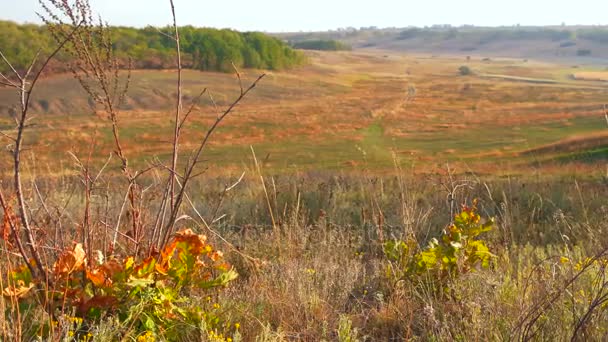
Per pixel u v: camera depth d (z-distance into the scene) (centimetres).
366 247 668
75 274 385
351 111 7938
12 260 409
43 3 361
